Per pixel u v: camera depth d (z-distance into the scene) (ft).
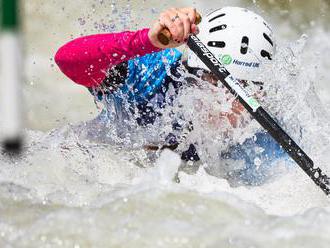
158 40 45.73
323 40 100.32
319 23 106.83
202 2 105.81
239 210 36.99
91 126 50.96
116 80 49.62
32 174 44.47
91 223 35.22
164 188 38.99
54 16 101.35
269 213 39.70
